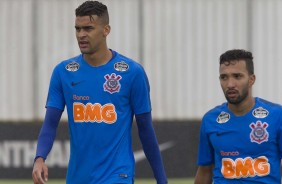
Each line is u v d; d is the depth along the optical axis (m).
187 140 33.53
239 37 35.59
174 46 35.56
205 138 14.89
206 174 15.26
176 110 35.69
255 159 14.41
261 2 35.50
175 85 35.69
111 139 14.45
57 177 33.03
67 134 33.03
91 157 14.45
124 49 35.56
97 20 14.36
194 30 35.59
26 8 35.56
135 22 35.53
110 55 14.74
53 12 35.53
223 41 35.59
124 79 14.53
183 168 33.47
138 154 33.09
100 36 14.45
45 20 35.53
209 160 15.05
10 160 33.31
